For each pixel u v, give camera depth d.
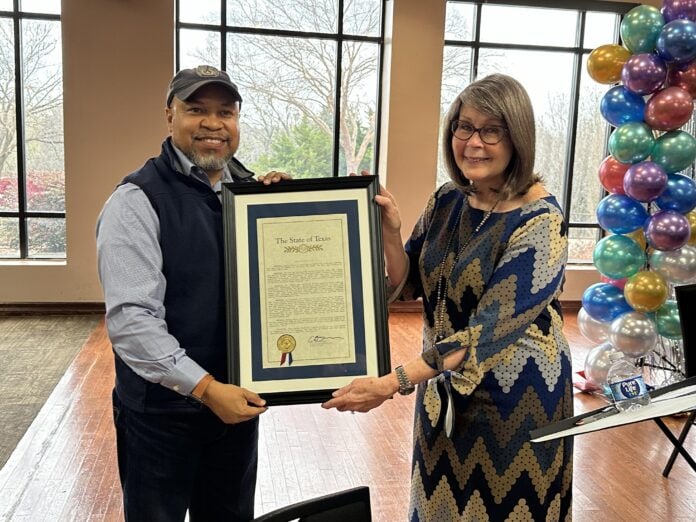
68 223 5.86
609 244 3.73
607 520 2.71
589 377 4.06
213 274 1.52
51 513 2.62
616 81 3.73
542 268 1.54
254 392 1.50
